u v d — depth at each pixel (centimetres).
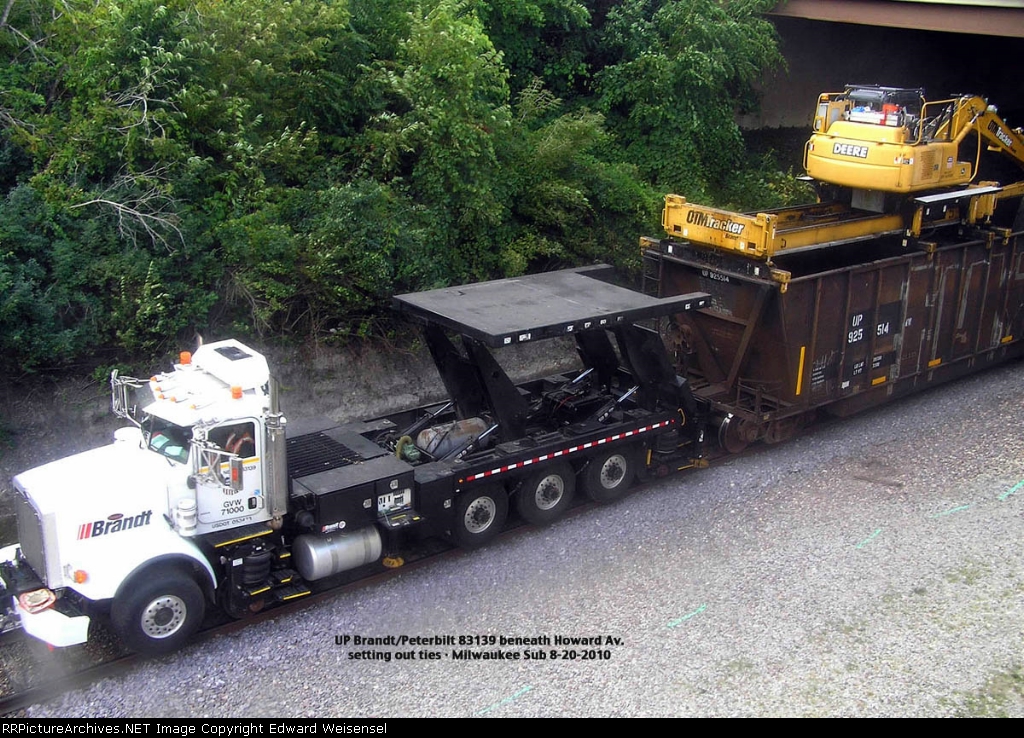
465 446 978
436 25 1374
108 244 1143
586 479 1048
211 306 1210
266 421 809
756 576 899
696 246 1212
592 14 1975
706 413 1173
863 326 1215
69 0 1266
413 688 734
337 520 841
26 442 1086
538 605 854
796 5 1942
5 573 773
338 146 1402
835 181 1293
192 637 807
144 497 762
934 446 1206
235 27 1267
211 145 1245
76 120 1195
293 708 712
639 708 706
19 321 1059
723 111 1931
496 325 908
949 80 2417
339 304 1275
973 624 811
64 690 736
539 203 1520
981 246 1334
